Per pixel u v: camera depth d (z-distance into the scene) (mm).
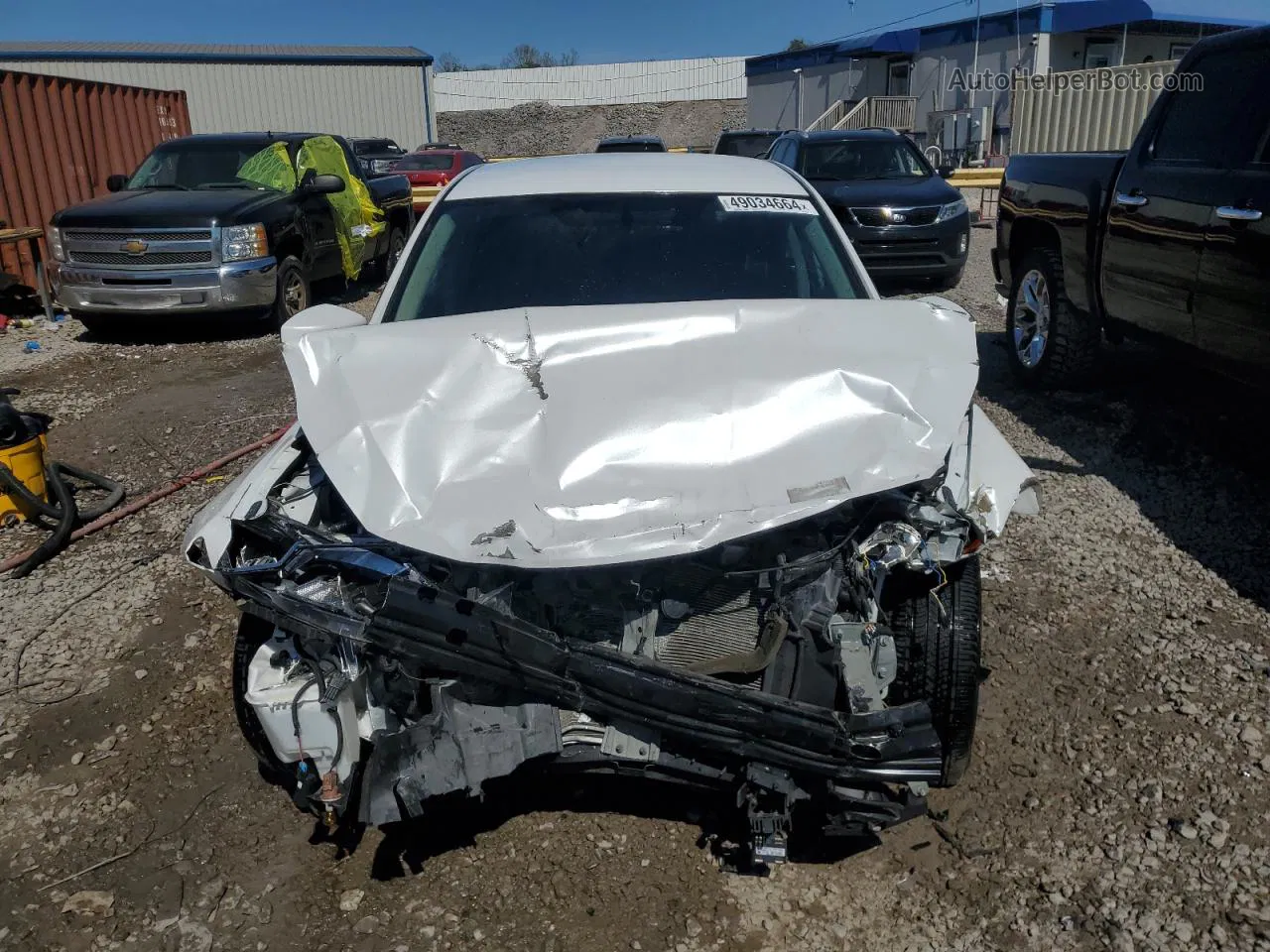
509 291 3789
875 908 2875
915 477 2721
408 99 31031
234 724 3727
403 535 2584
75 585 4809
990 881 2951
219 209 9680
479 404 2861
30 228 11219
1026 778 3344
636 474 2713
